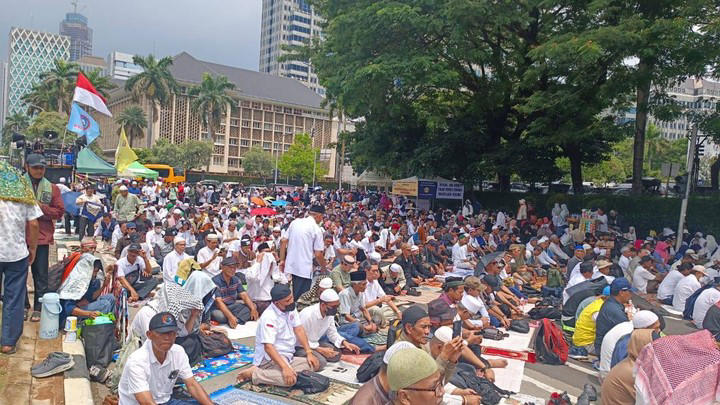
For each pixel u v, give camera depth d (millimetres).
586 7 19812
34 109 67875
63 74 62656
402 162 27922
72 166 19578
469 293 7637
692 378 3254
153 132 84750
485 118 26531
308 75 148250
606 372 5918
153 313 5586
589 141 23609
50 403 4758
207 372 6152
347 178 73812
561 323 9227
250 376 5809
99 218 15250
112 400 4902
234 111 70250
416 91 25312
